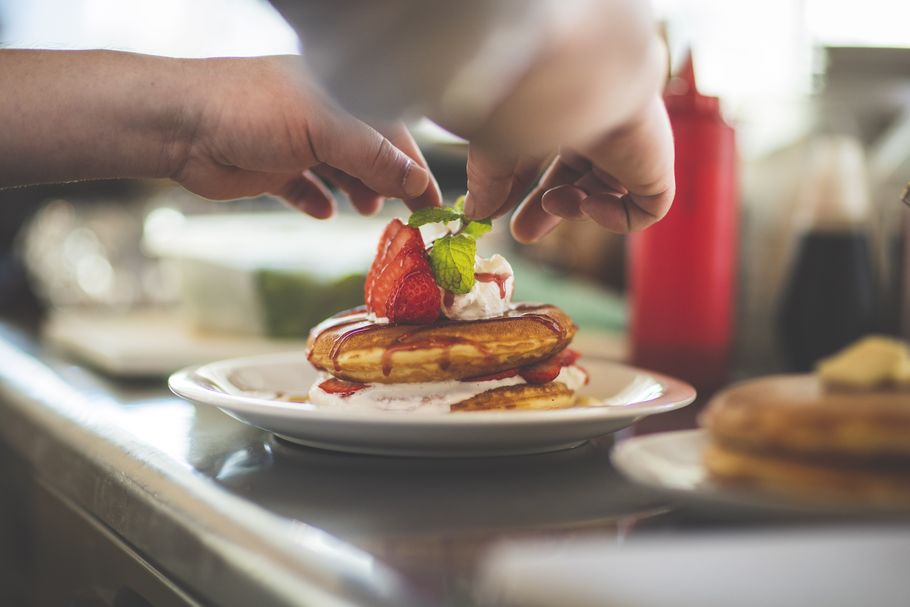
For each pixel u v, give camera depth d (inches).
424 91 16.7
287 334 41.8
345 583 18.2
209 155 29.2
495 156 24.8
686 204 33.3
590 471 23.1
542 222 29.3
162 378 35.7
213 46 76.4
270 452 24.5
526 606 17.1
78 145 28.4
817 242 34.6
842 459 19.4
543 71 16.9
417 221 27.2
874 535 18.5
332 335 27.1
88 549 25.4
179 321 48.4
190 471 22.8
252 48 74.7
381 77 16.8
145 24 78.7
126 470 23.8
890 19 46.0
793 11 50.8
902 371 20.6
